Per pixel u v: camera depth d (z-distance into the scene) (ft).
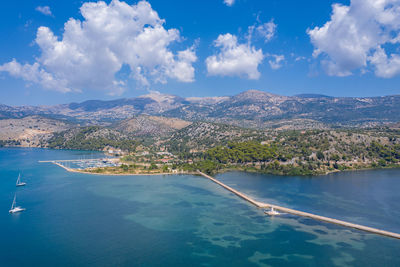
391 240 509.76
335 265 430.61
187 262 440.45
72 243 502.38
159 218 622.13
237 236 529.45
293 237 522.88
